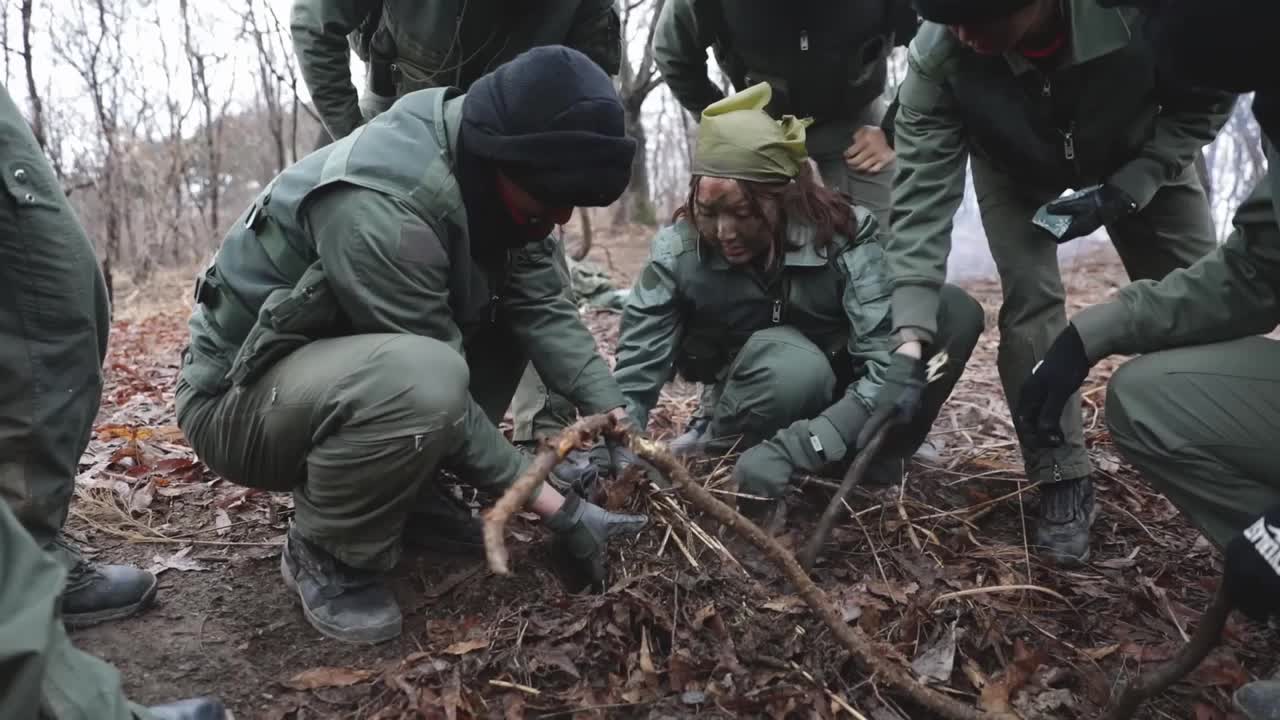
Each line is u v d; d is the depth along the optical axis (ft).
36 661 4.26
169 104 34.86
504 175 6.79
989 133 8.42
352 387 6.64
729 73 11.53
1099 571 8.41
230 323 7.35
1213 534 7.00
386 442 6.66
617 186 6.76
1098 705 6.62
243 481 7.61
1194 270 7.20
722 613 7.18
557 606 7.35
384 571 7.44
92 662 4.77
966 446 11.51
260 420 7.05
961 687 6.79
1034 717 6.43
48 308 6.79
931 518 9.04
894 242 8.67
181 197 36.27
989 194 9.23
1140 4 5.88
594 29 10.94
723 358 9.74
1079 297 22.68
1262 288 6.95
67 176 32.71
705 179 8.32
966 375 15.31
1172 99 8.07
